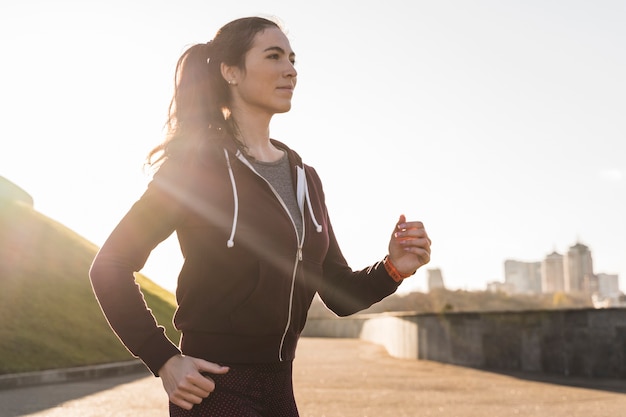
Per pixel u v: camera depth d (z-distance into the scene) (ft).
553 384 40.96
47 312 64.44
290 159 8.28
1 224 85.40
